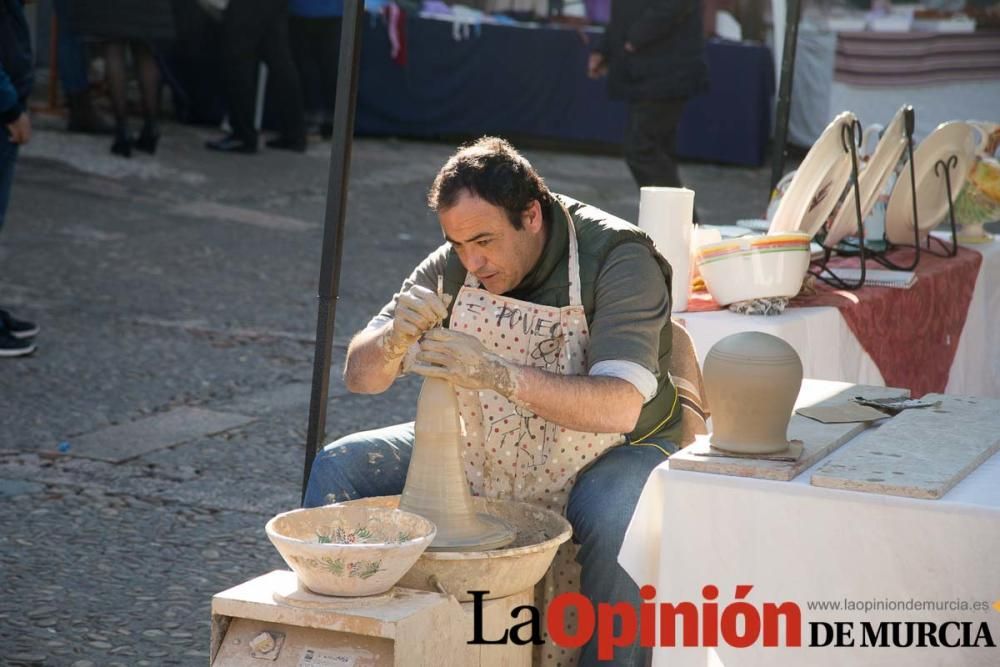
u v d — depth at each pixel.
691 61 8.19
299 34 11.98
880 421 2.67
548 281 2.72
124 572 3.70
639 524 2.36
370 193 10.21
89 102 11.17
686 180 11.38
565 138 12.48
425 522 2.36
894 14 12.01
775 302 3.53
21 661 3.12
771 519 2.25
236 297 7.10
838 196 3.94
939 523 2.13
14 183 9.43
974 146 4.96
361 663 2.19
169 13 10.35
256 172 10.59
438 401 2.46
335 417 5.24
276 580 2.37
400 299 2.51
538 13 12.67
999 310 5.02
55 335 6.21
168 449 4.77
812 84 12.33
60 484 4.38
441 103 12.52
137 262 7.73
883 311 3.95
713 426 2.40
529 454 2.72
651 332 2.65
